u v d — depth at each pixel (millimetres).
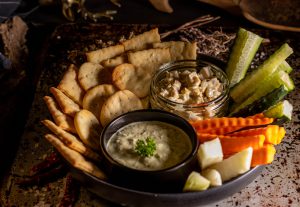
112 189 547
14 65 888
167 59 688
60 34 862
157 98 637
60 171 643
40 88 765
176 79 660
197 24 872
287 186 612
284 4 983
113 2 1077
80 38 850
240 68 680
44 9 1078
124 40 731
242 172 553
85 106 642
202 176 548
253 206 590
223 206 590
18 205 610
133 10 1057
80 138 602
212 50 785
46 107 733
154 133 595
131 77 668
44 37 967
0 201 631
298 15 967
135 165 559
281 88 618
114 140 592
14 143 835
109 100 635
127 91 650
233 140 572
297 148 659
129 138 587
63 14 1052
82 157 572
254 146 564
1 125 851
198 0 1053
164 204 548
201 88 641
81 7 1013
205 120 606
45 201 612
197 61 673
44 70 792
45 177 638
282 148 659
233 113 648
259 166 572
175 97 632
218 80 661
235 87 665
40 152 669
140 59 680
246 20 1012
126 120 604
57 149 584
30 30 970
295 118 699
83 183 575
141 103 652
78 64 758
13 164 657
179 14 1046
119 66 662
